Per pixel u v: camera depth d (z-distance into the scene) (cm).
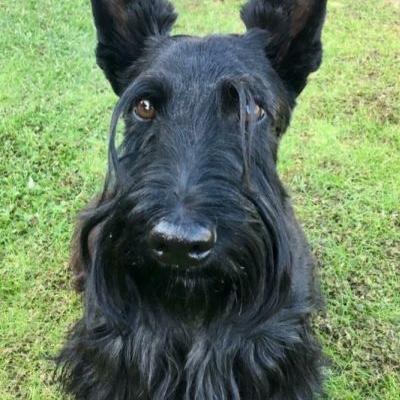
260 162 29
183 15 86
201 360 33
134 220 25
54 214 51
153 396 34
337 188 54
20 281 46
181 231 24
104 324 34
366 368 40
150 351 33
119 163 29
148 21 34
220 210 25
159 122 28
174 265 25
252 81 29
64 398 39
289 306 34
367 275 46
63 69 70
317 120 63
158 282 28
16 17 80
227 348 33
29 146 57
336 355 41
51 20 80
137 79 29
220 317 29
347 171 56
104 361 35
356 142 60
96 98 65
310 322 38
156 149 27
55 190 53
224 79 28
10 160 56
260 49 32
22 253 47
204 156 26
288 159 57
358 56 75
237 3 91
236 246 25
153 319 31
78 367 37
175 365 34
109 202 28
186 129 27
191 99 28
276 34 34
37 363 41
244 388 35
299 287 35
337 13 88
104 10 33
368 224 50
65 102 64
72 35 77
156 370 34
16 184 53
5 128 59
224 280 27
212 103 28
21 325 43
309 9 33
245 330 30
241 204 26
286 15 34
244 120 26
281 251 28
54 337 42
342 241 49
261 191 28
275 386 35
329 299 45
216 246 25
